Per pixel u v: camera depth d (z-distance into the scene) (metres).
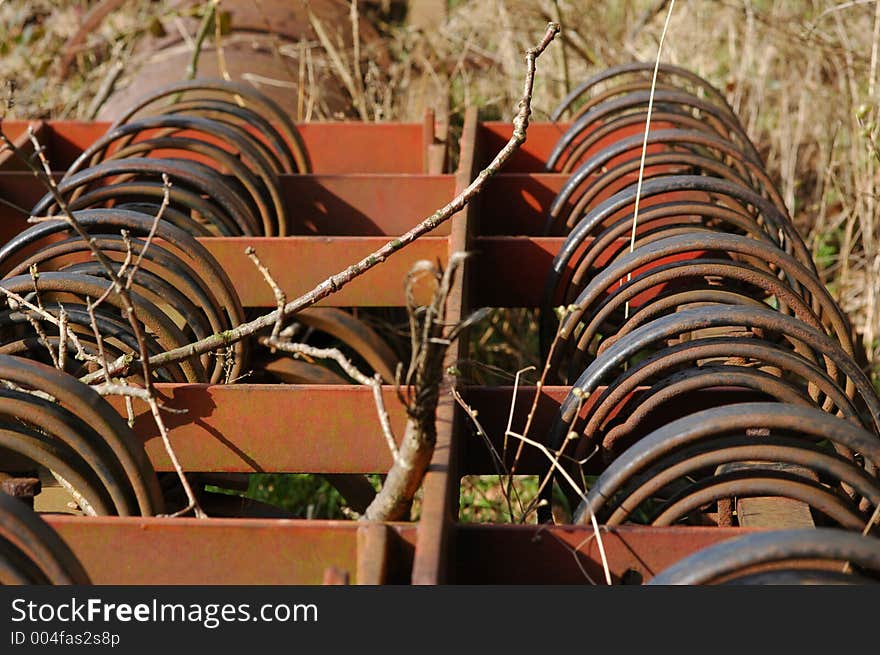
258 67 8.25
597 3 9.93
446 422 3.16
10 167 5.98
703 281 4.98
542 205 6.05
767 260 3.90
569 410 3.52
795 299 3.89
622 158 6.46
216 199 5.14
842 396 3.34
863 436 2.81
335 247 4.77
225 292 4.23
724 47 10.05
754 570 2.46
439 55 9.03
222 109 6.02
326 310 3.80
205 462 3.64
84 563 2.81
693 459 2.95
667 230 4.84
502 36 9.36
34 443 3.25
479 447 3.77
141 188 5.07
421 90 8.72
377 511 2.94
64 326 3.65
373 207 5.87
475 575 2.90
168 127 5.49
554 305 4.85
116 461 3.27
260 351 4.61
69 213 3.21
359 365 6.32
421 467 2.84
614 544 2.85
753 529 2.82
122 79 8.80
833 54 8.05
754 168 5.34
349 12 9.37
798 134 8.34
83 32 9.34
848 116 7.97
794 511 3.37
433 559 2.53
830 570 2.45
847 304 7.54
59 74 9.48
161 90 5.95
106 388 3.32
